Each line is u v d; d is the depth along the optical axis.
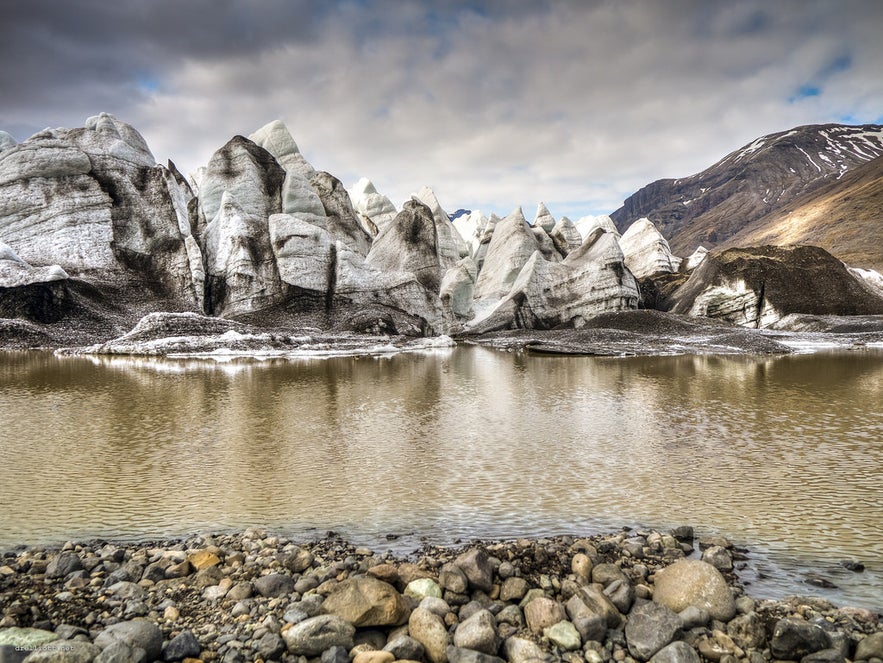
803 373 29.00
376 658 6.02
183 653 6.05
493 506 10.00
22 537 8.67
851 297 64.62
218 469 12.02
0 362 33.75
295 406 19.55
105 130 62.72
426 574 7.53
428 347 50.62
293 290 57.31
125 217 59.34
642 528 9.09
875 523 9.14
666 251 91.88
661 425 16.56
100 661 5.61
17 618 6.48
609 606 6.85
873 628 6.41
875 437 14.84
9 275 47.53
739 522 9.26
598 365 34.53
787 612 6.74
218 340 41.09
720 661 6.09
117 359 36.03
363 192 109.88
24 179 56.28
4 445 13.83
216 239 59.91
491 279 83.69
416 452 13.49
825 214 181.38
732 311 67.44
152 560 7.98
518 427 16.31
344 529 9.06
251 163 69.38
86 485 10.95
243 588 7.30
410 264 73.25
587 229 119.00
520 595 7.23
